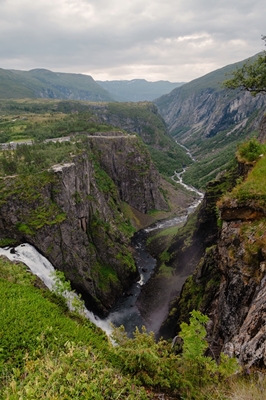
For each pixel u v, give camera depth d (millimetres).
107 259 69312
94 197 80375
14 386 10141
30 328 15258
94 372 10883
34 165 61812
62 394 9516
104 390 10281
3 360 12953
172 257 72562
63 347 14008
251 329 13039
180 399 10922
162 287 63562
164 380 11383
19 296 19266
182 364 11984
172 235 92250
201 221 63531
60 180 60562
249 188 19266
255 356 11156
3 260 30000
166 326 47094
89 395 9523
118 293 64438
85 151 81188
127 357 12891
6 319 15828
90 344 14820
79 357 11789
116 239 76188
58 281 25656
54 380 10016
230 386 9781
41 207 55781
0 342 14086
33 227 53031
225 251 20750
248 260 17344
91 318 55375
